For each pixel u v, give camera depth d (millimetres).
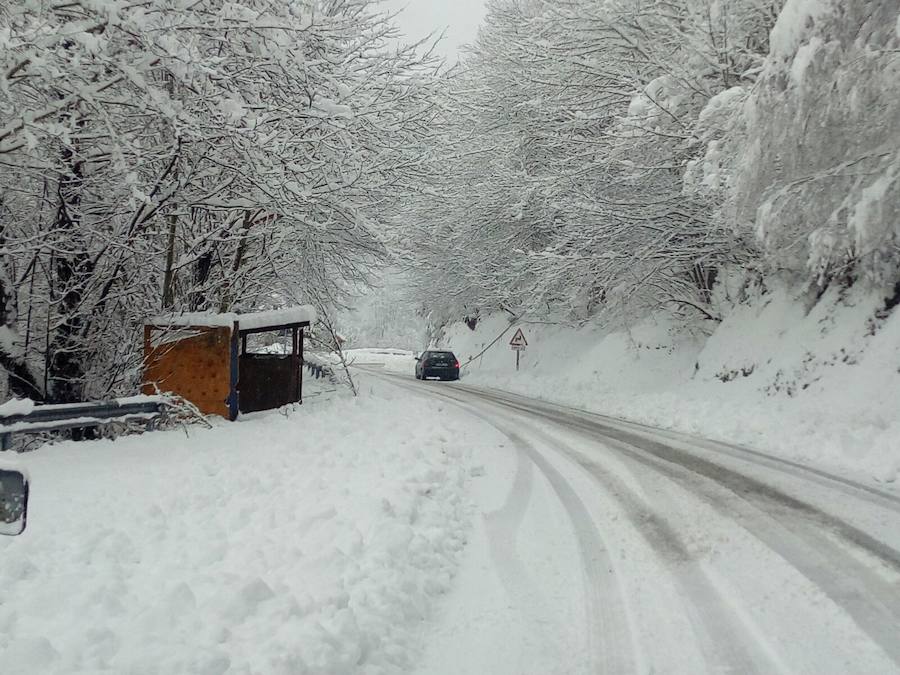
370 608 3826
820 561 4719
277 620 3486
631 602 4203
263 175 10109
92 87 8555
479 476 7945
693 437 10594
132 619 3482
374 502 5656
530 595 4379
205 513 5688
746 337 14414
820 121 8977
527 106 20875
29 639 3043
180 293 13539
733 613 3973
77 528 5062
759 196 10461
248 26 9172
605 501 6578
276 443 8930
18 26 7945
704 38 14695
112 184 10602
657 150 15797
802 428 9766
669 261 16734
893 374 9742
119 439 8914
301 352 13891
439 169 14305
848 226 9016
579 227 17250
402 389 20422
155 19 8531
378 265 17422
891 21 8516
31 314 10906
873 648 3477
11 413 7348
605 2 16000
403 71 12648
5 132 8203
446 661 3555
